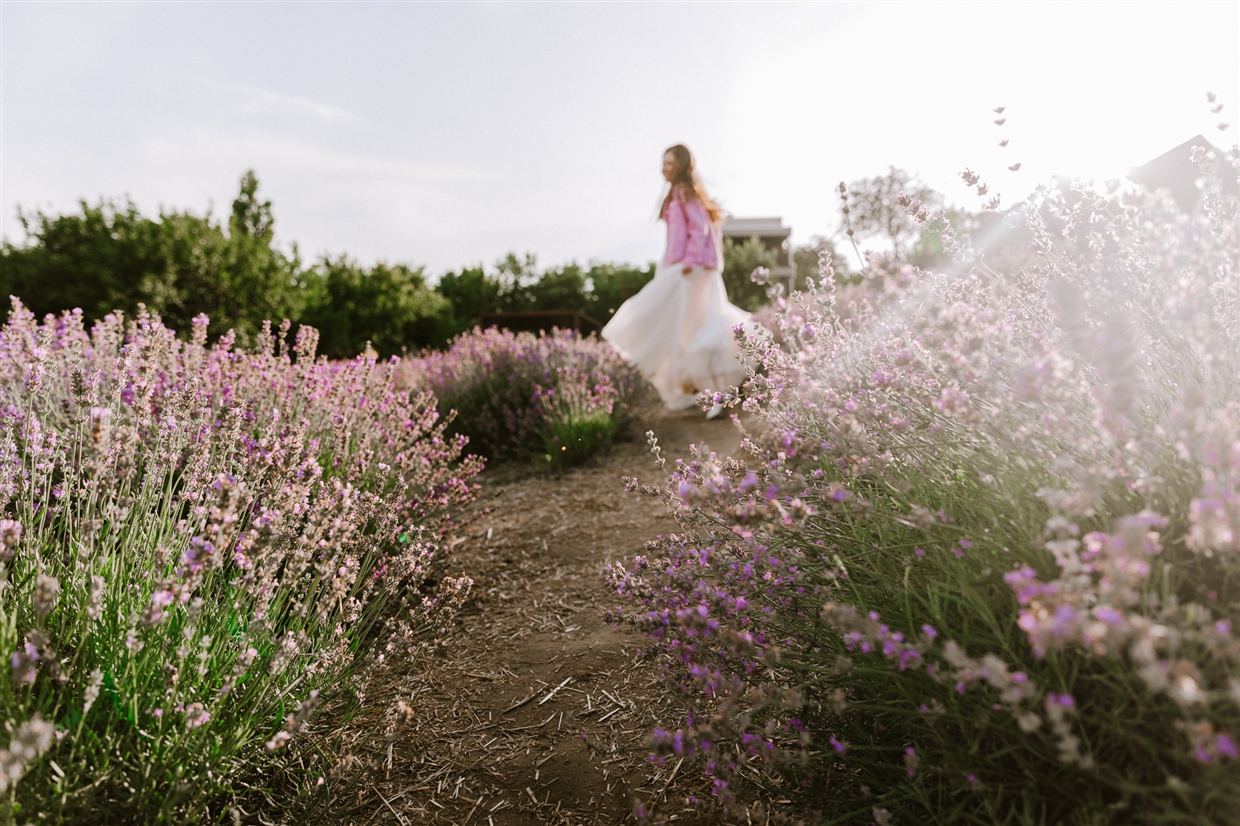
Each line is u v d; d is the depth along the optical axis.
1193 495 1.07
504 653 2.42
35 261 13.84
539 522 3.87
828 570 1.44
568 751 1.85
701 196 6.49
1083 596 0.84
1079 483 1.02
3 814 1.04
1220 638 0.79
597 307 25.38
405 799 1.69
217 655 1.59
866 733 1.33
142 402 1.88
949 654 0.91
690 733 1.28
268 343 3.48
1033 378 1.10
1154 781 0.95
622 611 2.56
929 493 1.46
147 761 1.33
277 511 1.64
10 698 1.17
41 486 1.91
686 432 5.93
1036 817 1.08
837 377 1.66
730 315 6.53
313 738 1.85
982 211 1.71
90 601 1.22
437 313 20.84
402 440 3.50
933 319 1.34
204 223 14.96
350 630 1.94
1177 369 1.43
